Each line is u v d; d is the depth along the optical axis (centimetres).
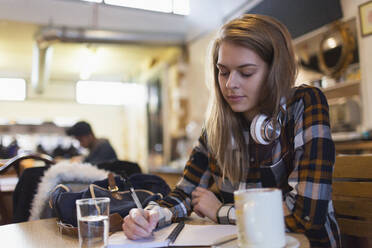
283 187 93
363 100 316
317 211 75
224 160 99
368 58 312
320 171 77
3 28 572
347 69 334
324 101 87
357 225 93
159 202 100
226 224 85
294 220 75
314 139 81
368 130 295
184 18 618
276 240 55
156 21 605
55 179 129
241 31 87
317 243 76
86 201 66
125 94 977
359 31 320
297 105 89
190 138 571
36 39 538
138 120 865
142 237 75
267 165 93
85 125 382
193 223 94
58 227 91
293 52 93
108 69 873
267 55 88
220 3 522
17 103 908
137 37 549
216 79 102
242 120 100
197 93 584
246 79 88
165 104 686
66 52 707
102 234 65
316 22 348
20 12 539
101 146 377
